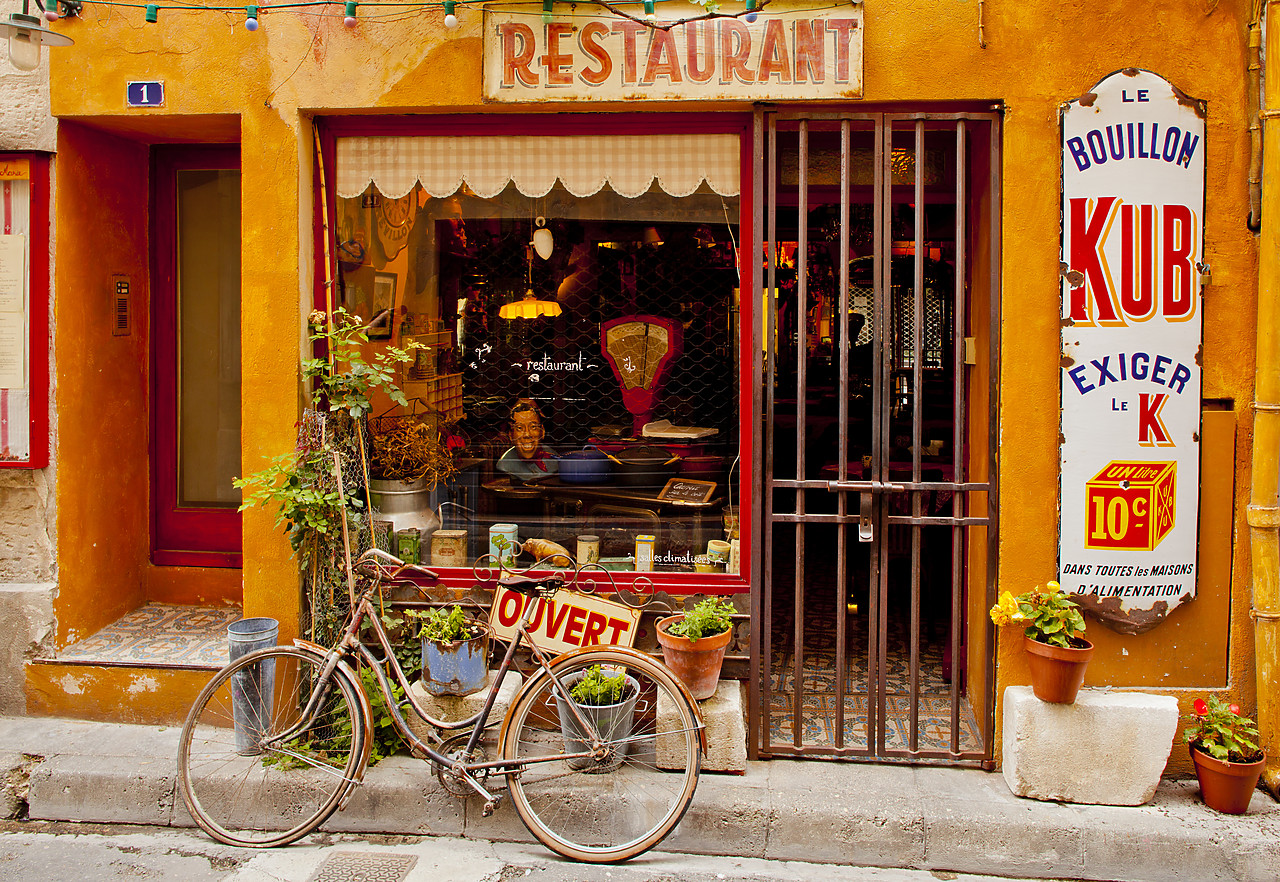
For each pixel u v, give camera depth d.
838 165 4.92
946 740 4.33
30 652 4.49
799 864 3.71
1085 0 3.89
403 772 4.00
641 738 3.90
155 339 5.24
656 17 4.02
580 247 4.44
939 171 4.86
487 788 3.80
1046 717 3.80
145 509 5.25
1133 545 3.95
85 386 4.69
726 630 3.99
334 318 4.50
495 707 4.04
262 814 3.95
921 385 4.05
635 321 4.43
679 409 4.41
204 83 4.27
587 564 4.52
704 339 4.38
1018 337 3.97
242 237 4.28
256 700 4.07
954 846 3.68
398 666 3.86
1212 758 3.71
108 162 4.82
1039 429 3.98
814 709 4.71
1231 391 3.96
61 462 4.51
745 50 3.98
